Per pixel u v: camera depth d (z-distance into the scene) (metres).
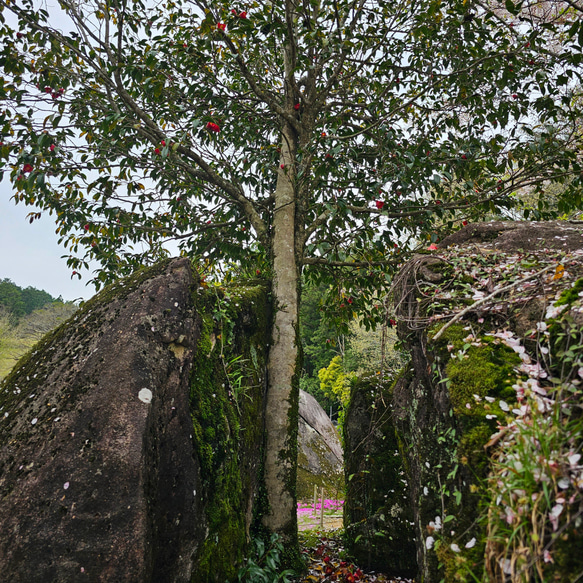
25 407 2.19
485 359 1.82
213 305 3.04
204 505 2.32
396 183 3.86
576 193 3.97
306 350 21.61
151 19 4.12
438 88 4.34
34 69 3.66
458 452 1.59
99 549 1.78
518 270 2.19
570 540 1.04
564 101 3.72
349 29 4.08
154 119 4.50
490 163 4.00
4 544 1.74
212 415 2.57
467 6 3.63
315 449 11.41
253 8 4.25
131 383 2.17
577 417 1.28
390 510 3.78
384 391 4.42
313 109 4.76
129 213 4.61
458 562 1.36
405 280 2.82
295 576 3.14
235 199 4.70
